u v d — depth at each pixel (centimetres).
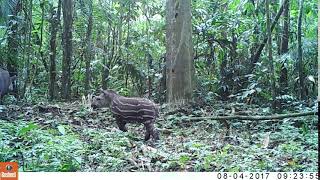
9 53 927
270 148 502
